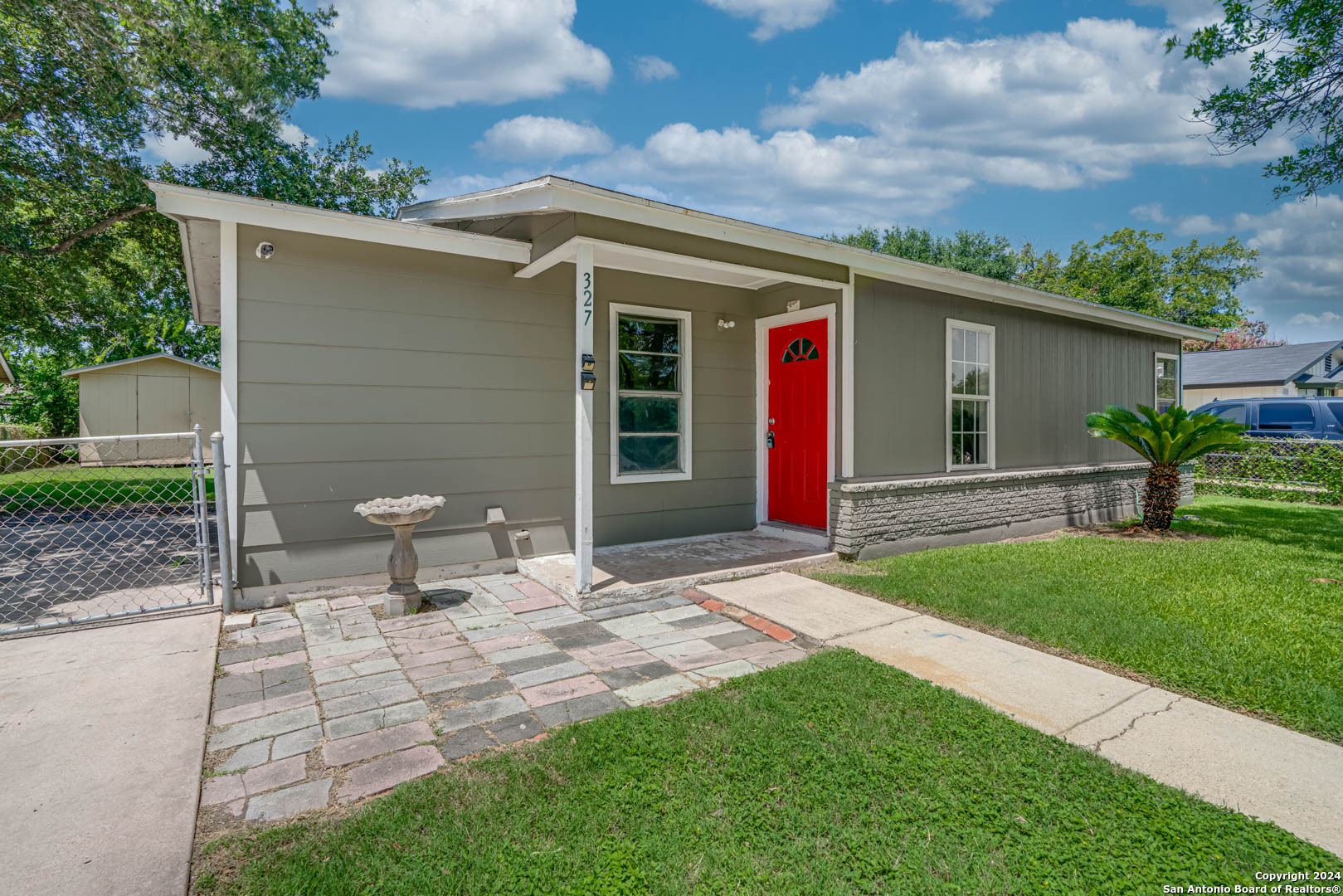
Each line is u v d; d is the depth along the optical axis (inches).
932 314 264.7
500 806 85.3
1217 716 113.0
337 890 70.1
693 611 176.9
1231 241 927.0
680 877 72.2
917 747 100.3
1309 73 244.2
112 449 557.9
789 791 88.7
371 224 180.7
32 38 340.5
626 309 241.9
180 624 161.8
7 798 86.8
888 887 71.1
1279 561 231.6
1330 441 405.4
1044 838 79.0
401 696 121.5
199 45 384.2
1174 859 75.0
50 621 160.6
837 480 237.1
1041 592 187.3
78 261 426.9
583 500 179.0
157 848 77.0
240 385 173.6
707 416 263.4
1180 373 416.2
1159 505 301.0
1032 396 310.8
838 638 154.0
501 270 213.6
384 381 193.9
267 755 99.9
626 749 99.5
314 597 185.0
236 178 488.7
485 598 187.0
